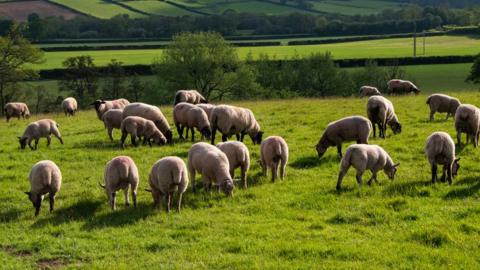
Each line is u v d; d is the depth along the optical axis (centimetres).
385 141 2703
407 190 1931
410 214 1698
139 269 1367
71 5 15775
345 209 1784
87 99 8162
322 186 2039
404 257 1395
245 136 3025
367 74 8544
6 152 2847
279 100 4928
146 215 1798
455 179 2064
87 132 3394
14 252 1541
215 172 1923
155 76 9206
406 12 16525
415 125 3083
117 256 1475
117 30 13738
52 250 1526
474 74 7431
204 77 7569
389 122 2880
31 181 1859
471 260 1364
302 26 14962
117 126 3027
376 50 11462
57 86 8888
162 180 1786
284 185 2078
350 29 14938
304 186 2048
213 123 2661
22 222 1791
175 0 17762
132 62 9888
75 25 13750
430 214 1703
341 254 1421
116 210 1861
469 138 2662
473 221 1622
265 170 2202
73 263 1452
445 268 1318
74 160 2597
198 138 3033
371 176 2139
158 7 16612
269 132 3086
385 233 1571
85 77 8394
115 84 8262
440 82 8050
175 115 2972
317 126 3212
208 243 1541
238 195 1959
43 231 1697
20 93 8069
